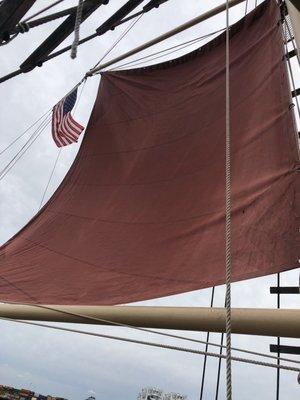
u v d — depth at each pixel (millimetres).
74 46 5070
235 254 4859
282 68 6500
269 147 5781
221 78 8148
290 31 6680
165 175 7297
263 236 4777
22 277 6344
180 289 4914
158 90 9688
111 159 8969
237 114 7043
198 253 5227
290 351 4414
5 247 8016
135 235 6359
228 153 3355
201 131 7574
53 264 6590
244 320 3037
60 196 8977
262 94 6703
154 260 5613
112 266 5910
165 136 8195
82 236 7078
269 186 5258
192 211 6082
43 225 8117
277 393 4500
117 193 7762
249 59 7824
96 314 4020
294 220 4688
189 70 9445
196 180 6738
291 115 5746
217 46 8977
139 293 5172
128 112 9633
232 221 5324
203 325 3262
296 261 4426
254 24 8281
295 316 2846
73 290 5633
